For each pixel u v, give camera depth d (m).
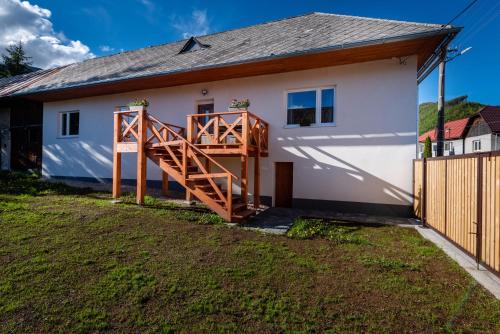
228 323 2.27
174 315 2.35
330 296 2.73
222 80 8.38
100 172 10.23
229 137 7.10
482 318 2.41
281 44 7.46
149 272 3.08
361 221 6.00
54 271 2.98
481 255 3.50
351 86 6.99
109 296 2.57
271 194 7.72
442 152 8.69
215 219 5.32
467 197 3.88
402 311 2.51
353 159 6.96
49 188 8.04
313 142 7.33
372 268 3.42
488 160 3.34
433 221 5.23
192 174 6.14
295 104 7.71
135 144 6.54
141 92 9.52
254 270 3.25
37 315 2.27
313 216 6.36
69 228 4.36
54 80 11.10
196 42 9.89
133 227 4.63
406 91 6.54
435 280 3.13
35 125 11.98
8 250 3.43
